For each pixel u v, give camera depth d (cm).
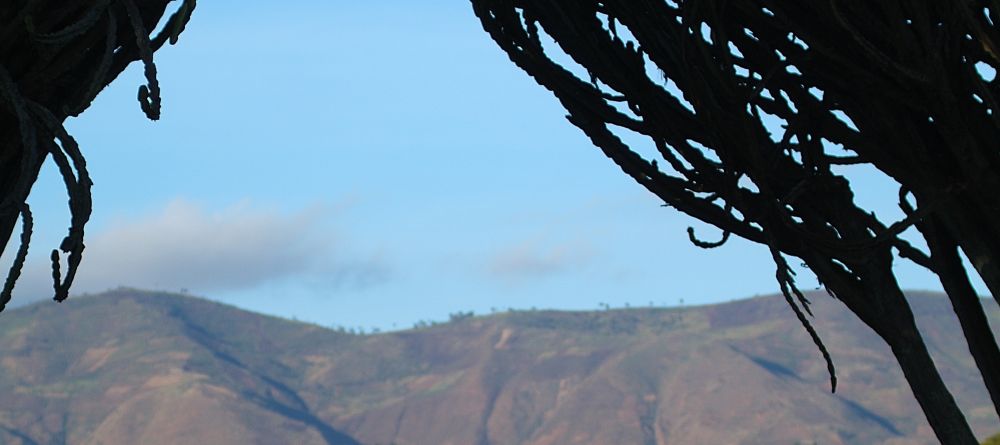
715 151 408
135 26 293
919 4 355
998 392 388
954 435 390
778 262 401
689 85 396
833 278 404
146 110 296
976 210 379
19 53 294
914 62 362
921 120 384
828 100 396
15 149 300
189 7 309
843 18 362
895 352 401
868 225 404
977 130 369
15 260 277
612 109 431
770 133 405
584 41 426
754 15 392
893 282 401
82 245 288
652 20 414
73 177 289
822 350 399
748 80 397
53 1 291
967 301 394
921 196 387
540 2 435
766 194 398
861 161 396
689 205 423
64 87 304
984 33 350
